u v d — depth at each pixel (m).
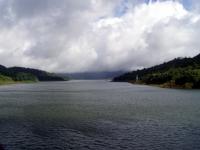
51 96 151.88
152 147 45.44
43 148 45.69
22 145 47.41
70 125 62.94
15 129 59.22
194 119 69.12
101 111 85.44
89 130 57.72
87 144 47.50
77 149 44.94
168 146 45.88
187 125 61.84
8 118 73.06
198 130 56.75
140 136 52.38
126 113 80.44
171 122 65.44
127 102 112.69
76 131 56.91
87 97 142.38
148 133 54.66
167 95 143.25
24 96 152.38
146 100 119.19
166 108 90.75
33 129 59.09
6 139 51.22
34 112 84.25
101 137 51.94
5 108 94.94
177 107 93.00
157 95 144.88
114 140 49.78
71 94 168.62
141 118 71.44
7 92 191.88
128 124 63.62
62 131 57.03
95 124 63.94
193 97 129.00
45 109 91.69
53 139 50.97
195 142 48.06
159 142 48.22
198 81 199.38
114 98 133.50
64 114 79.56
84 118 72.19
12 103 112.69
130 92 177.75
